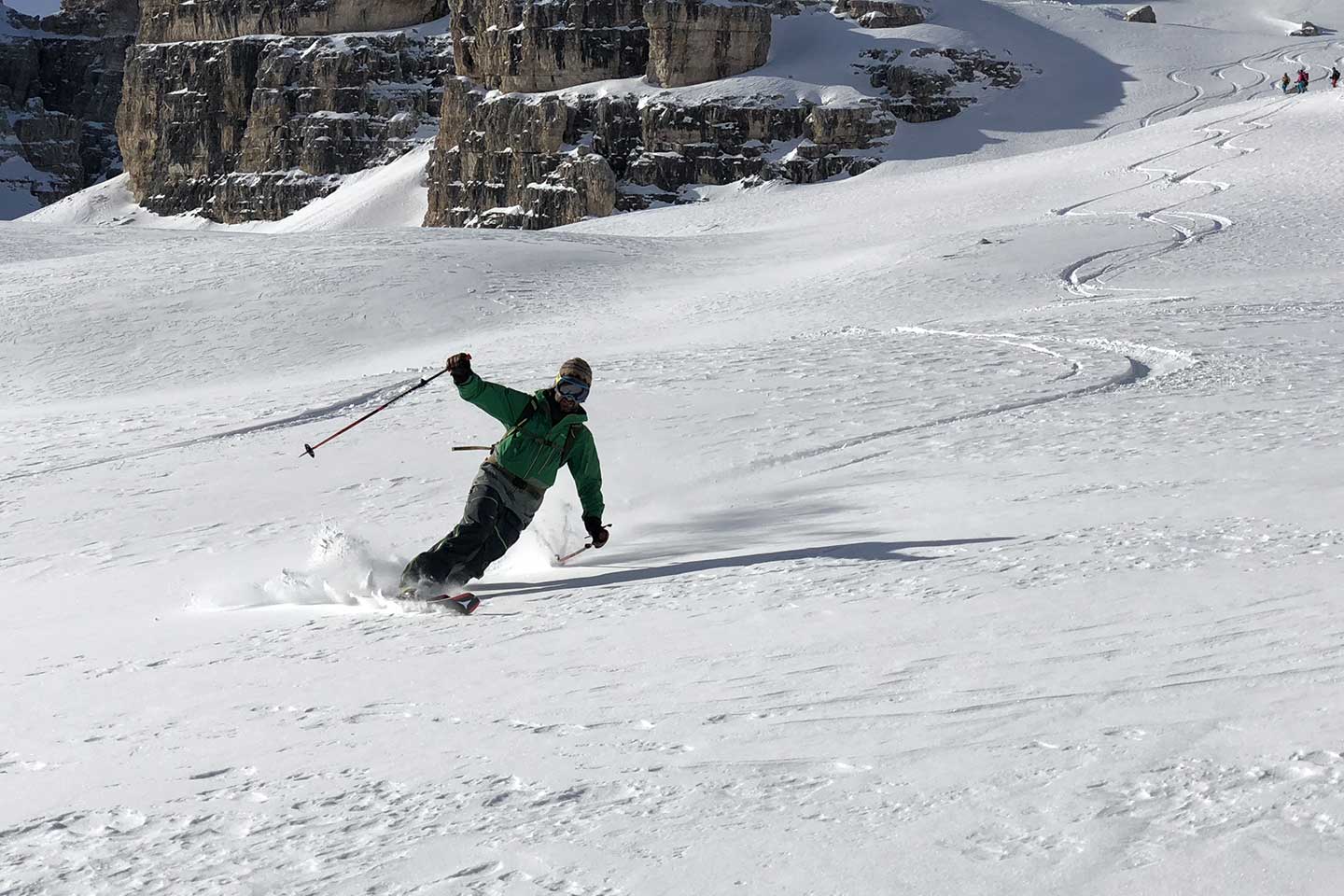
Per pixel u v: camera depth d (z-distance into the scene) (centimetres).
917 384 1264
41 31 19125
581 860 225
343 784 293
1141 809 213
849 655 361
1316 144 5034
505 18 10681
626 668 381
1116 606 385
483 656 431
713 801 249
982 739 266
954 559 511
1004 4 12238
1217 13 14725
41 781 329
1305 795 208
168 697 425
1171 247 3139
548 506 855
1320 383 1066
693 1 9912
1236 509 570
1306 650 300
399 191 12012
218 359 2698
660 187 9725
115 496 1091
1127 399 1069
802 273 3441
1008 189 5066
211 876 240
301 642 509
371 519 902
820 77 10088
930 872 201
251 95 13912
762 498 818
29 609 707
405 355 2633
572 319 2953
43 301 3150
